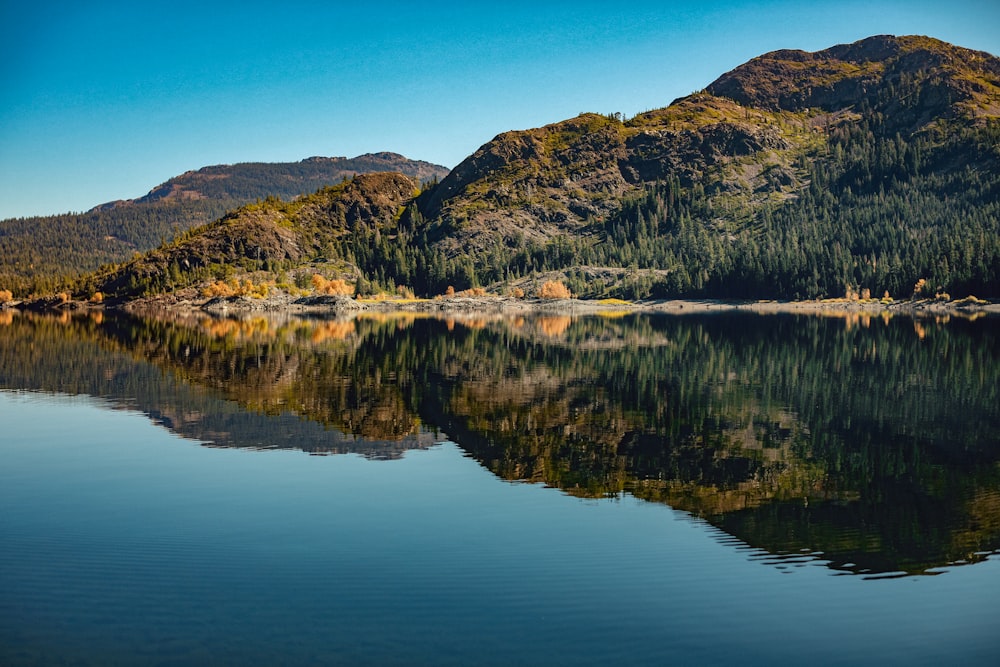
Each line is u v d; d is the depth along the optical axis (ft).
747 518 98.84
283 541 87.20
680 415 174.09
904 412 176.76
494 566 79.82
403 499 104.94
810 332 435.12
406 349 343.05
